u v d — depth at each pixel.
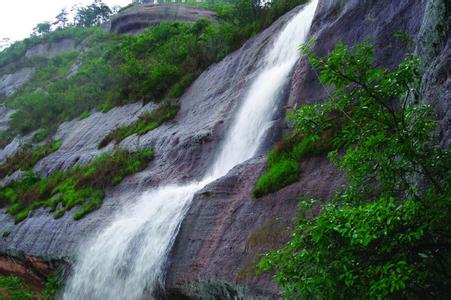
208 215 10.40
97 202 17.19
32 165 29.25
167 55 29.02
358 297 4.48
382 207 4.27
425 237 4.58
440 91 5.99
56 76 58.53
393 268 4.34
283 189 9.45
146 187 16.39
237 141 15.02
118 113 27.50
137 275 11.37
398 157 5.36
